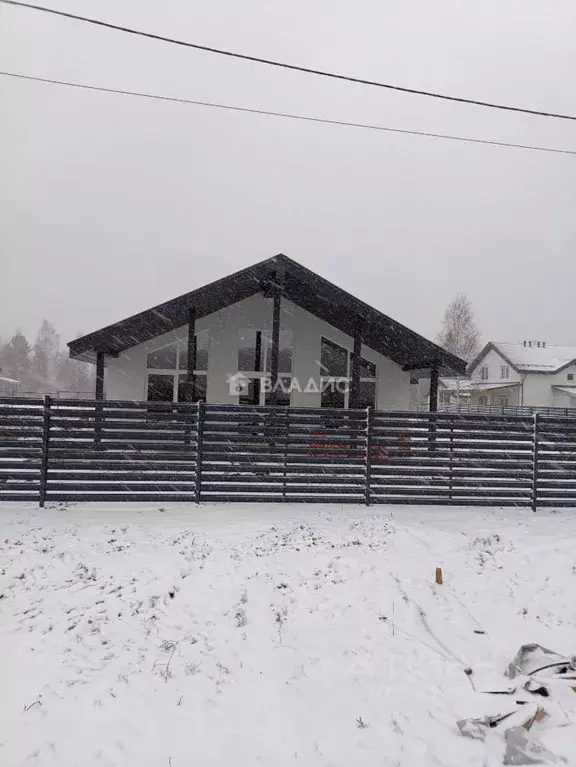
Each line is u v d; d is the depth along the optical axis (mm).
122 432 8312
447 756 3537
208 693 4176
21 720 3834
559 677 4352
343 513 8242
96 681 4277
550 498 8945
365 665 4562
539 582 6195
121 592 5555
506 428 8898
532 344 48906
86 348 12688
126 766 3449
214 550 6570
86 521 7574
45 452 8117
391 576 6082
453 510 8688
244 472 8617
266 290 14125
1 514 7793
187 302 12539
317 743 3662
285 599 5551
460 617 5402
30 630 4922
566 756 3488
